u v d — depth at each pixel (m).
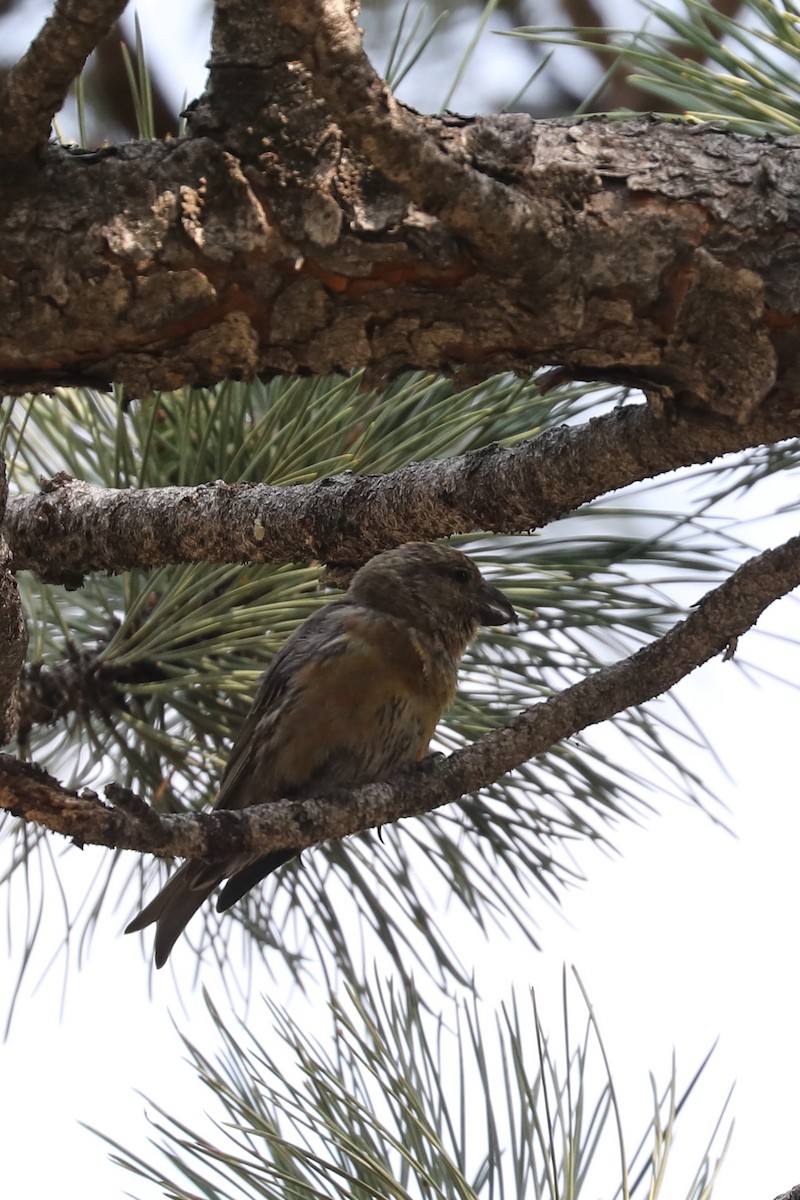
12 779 3.62
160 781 6.67
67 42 3.19
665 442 4.28
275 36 3.54
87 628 6.97
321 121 3.57
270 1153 4.55
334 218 3.58
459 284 3.69
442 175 3.30
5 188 3.56
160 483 6.52
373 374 3.96
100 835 3.78
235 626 6.60
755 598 4.44
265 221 3.58
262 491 5.32
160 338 3.72
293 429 6.34
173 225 3.57
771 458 5.82
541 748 4.71
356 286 3.68
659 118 3.99
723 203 3.76
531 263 3.63
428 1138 4.19
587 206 3.71
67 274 3.57
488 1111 4.53
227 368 3.85
